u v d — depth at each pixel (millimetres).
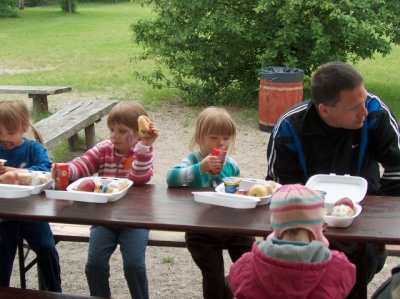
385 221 2584
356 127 2916
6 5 32344
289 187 2203
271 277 2121
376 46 9531
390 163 3111
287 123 3150
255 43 9945
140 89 11836
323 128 3092
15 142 3340
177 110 9930
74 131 6891
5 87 9484
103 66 15133
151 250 4855
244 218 2629
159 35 10273
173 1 9805
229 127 3172
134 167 3113
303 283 2086
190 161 3221
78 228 3879
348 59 10125
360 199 2781
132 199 2908
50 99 10898
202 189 3070
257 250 2176
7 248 3336
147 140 3059
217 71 10266
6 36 22953
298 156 3176
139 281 3098
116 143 3299
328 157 3135
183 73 10297
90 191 2938
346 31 9102
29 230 3379
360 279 2852
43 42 20922
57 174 2920
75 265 4586
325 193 2771
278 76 8234
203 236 3084
